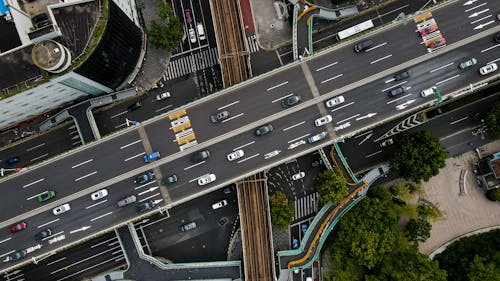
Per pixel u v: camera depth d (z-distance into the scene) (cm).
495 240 12412
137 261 12244
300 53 12512
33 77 10062
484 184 12862
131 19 11944
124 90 12756
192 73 13000
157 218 12862
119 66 11806
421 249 12938
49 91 10812
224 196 12888
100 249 12656
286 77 11425
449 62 11394
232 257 12681
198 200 12888
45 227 11231
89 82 11250
